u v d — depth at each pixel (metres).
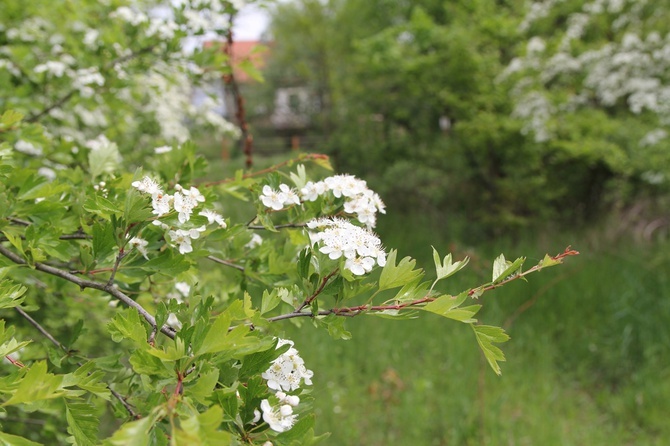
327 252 1.15
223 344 0.89
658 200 7.45
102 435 2.80
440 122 9.91
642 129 6.91
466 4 8.81
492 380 4.67
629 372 4.88
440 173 8.95
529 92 7.38
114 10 2.81
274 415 0.99
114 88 2.66
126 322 0.93
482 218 8.29
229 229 1.46
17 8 2.88
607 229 7.35
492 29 8.02
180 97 5.43
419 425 4.09
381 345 5.19
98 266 1.31
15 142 2.10
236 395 0.97
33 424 2.39
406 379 4.73
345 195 1.47
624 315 5.20
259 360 1.03
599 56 6.64
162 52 2.61
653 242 6.96
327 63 12.53
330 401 4.31
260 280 1.70
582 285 6.05
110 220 1.22
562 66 7.04
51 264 1.88
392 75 9.40
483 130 7.67
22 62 2.67
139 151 3.64
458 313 1.05
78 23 3.08
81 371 1.03
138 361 0.91
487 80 8.05
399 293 1.14
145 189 1.17
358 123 10.27
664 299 5.36
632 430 4.20
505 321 5.57
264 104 16.22
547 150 7.78
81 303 2.15
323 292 1.18
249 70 2.64
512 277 1.12
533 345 5.25
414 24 8.51
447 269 1.13
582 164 7.77
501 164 8.65
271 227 1.46
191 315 1.07
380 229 8.40
